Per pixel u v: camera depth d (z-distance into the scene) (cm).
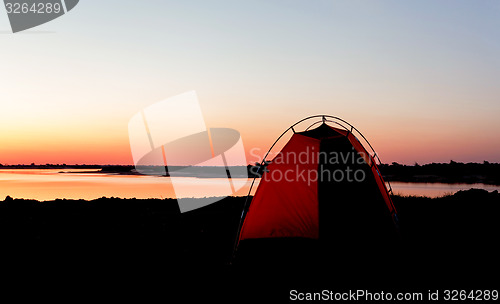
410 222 1161
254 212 866
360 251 802
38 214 1331
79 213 1360
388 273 702
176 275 705
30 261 784
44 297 591
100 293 611
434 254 818
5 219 1226
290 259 762
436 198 1742
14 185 3269
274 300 588
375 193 836
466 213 1326
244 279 681
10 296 594
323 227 831
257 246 830
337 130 881
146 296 601
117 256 827
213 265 765
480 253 830
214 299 593
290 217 855
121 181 3934
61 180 4153
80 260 795
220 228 1121
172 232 1064
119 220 1234
